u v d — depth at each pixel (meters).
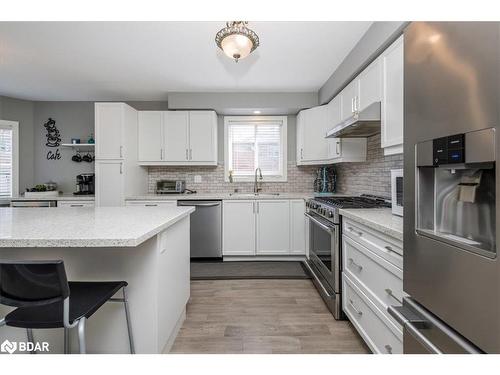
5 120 4.04
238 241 3.67
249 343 1.86
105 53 2.69
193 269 3.36
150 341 1.51
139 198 3.59
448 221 0.88
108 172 3.58
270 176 4.33
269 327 2.07
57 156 4.31
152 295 1.51
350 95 2.79
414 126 0.94
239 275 3.15
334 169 4.05
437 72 0.82
